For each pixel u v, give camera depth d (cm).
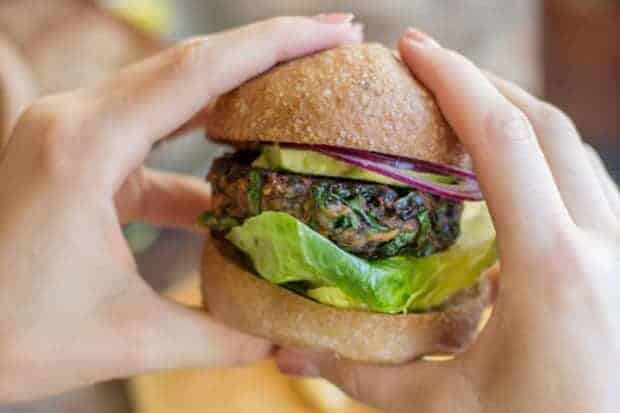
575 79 66
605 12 65
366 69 29
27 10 59
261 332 30
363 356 30
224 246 32
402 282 30
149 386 44
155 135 30
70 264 29
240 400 43
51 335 29
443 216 31
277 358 33
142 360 31
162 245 55
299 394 43
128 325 30
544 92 65
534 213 26
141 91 30
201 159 57
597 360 25
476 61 66
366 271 29
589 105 64
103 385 47
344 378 31
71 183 29
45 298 29
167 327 31
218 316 31
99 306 30
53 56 57
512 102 31
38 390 30
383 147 29
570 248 26
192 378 44
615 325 25
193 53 30
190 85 29
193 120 36
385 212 29
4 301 29
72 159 29
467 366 28
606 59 65
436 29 68
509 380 26
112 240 30
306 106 29
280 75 30
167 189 39
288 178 29
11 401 30
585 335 25
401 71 30
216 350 32
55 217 29
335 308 30
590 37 65
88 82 56
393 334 30
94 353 30
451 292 31
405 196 30
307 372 32
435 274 30
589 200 28
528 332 26
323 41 30
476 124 27
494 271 36
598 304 25
